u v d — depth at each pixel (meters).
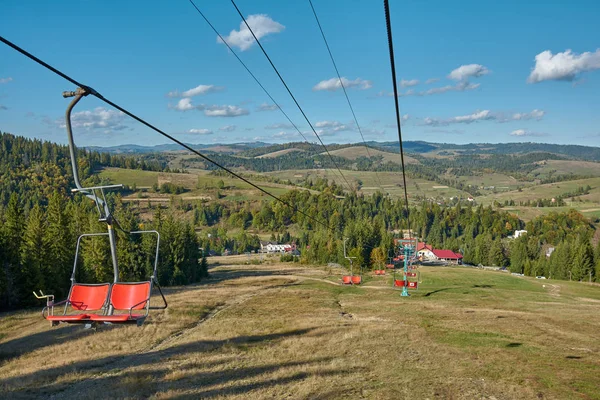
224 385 20.66
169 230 95.50
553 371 21.47
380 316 45.47
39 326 42.81
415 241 69.88
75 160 11.55
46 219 73.94
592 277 121.81
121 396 19.42
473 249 190.75
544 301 65.88
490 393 17.95
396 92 11.98
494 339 31.08
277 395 18.64
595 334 33.72
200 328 39.22
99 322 12.33
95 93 10.88
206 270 111.12
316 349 28.55
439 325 38.09
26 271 62.44
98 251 80.25
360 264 125.88
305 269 135.25
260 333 35.56
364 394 18.12
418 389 18.66
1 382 22.94
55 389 21.42
